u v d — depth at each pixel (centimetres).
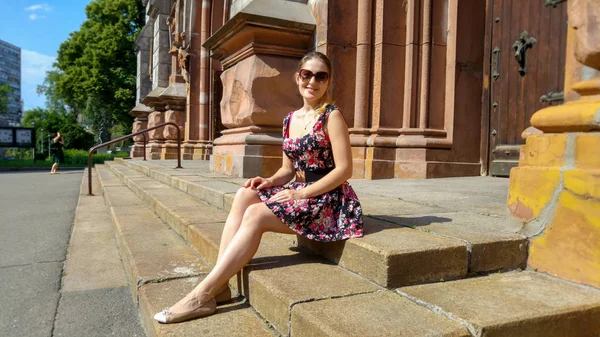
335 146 236
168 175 663
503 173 571
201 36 1298
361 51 593
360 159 595
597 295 187
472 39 598
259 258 250
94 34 3366
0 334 233
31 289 302
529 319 161
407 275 201
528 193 230
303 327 169
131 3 3288
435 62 599
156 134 1529
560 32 485
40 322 248
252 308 219
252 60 575
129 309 268
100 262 368
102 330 238
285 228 231
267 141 580
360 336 148
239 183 518
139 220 456
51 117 4325
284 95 586
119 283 316
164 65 1775
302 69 246
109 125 3881
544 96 505
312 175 253
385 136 596
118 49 3244
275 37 580
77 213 612
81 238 455
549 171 219
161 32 1773
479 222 270
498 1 578
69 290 301
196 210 416
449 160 595
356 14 596
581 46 211
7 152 4159
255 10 555
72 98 3628
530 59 525
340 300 184
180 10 1455
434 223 266
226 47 636
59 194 913
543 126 227
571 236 207
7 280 321
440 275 208
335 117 238
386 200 370
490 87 595
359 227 230
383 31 587
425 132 592
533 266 226
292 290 195
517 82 546
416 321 161
